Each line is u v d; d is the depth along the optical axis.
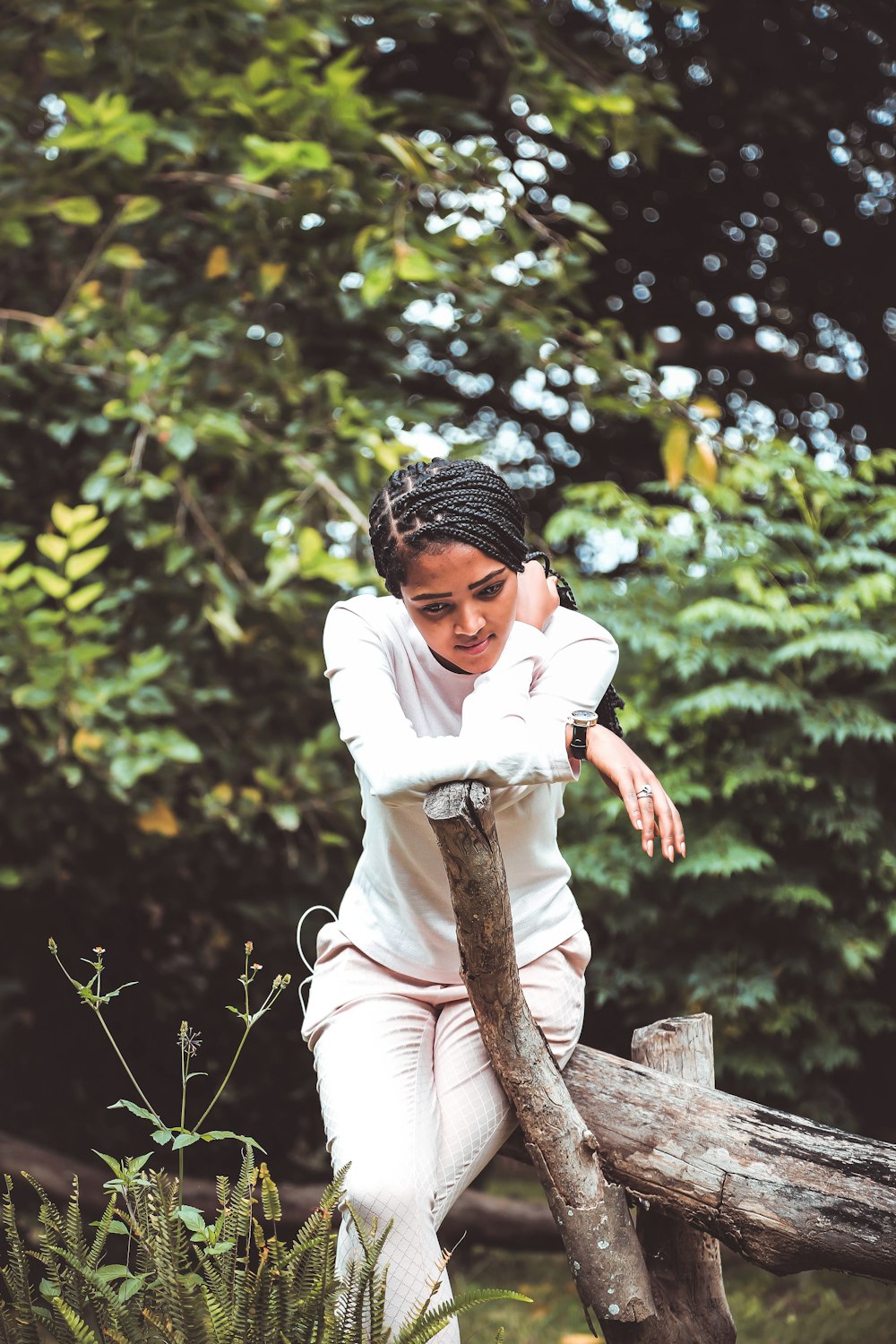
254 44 4.34
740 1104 2.12
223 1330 1.55
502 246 4.25
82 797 4.00
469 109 4.53
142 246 4.49
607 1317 2.01
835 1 6.35
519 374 5.71
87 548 4.39
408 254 3.78
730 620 3.87
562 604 2.19
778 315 7.46
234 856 4.53
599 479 7.09
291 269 4.47
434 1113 1.96
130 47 4.00
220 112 3.95
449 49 6.28
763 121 6.55
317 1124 4.81
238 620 4.25
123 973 4.66
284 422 4.37
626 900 3.98
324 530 4.38
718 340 7.39
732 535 4.00
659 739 3.87
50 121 4.30
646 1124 2.10
